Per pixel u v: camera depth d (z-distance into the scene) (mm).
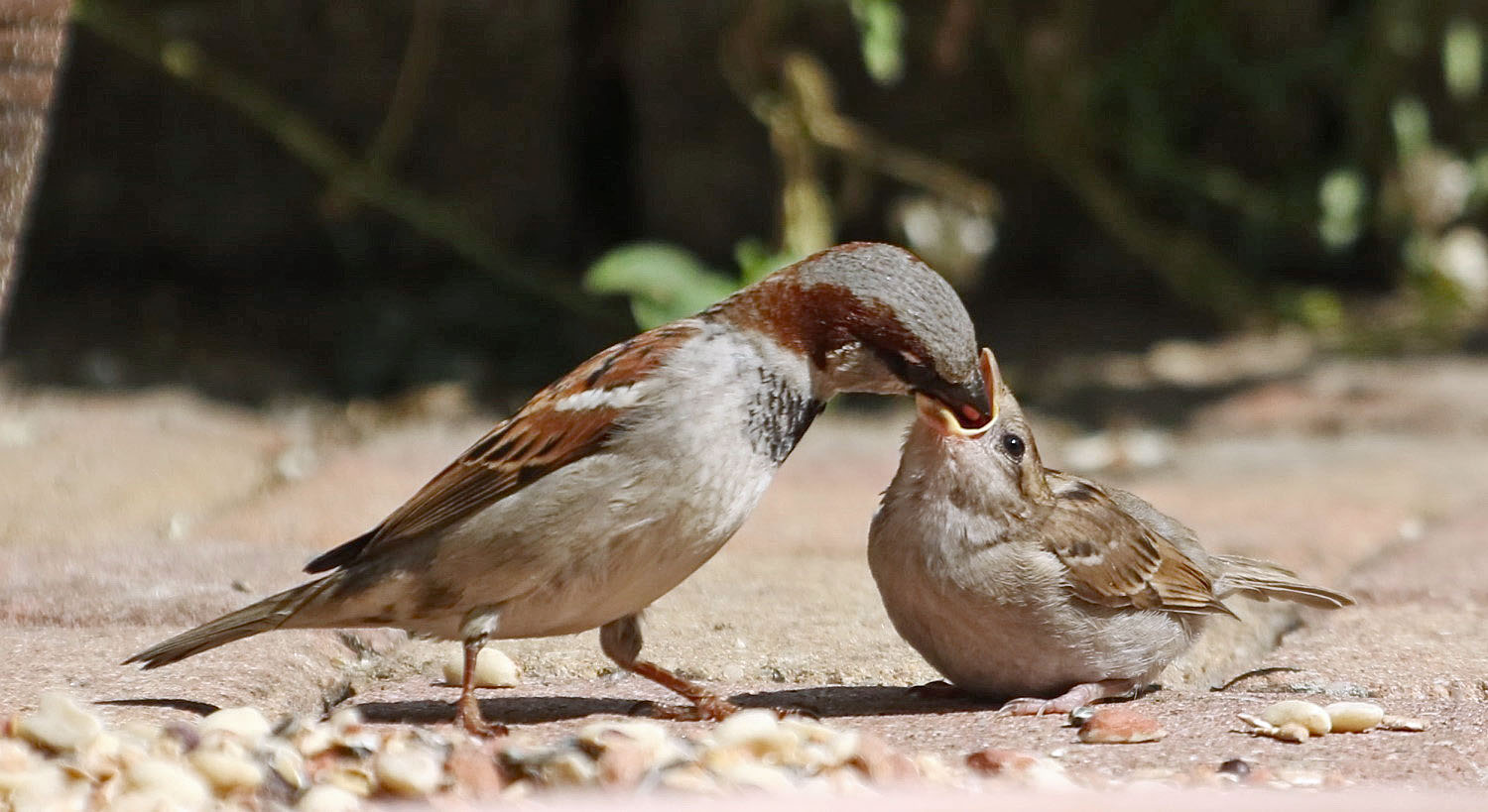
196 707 6867
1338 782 6066
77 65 16250
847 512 11336
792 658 8008
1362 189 17141
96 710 6762
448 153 16453
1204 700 7344
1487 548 10289
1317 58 16812
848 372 6551
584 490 6371
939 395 6527
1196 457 13203
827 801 5453
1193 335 16781
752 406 6465
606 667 7930
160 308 16188
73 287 16578
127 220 16672
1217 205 17453
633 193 16781
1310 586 8188
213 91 14992
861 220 16672
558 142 16531
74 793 5523
